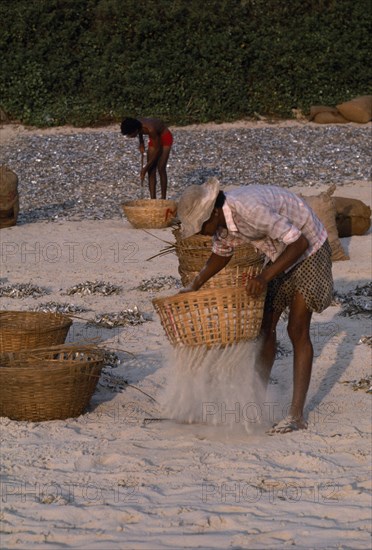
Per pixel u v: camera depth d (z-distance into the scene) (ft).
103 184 180.96
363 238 128.26
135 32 252.83
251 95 252.21
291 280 60.34
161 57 249.55
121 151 204.44
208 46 250.78
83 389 62.59
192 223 55.83
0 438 58.13
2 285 105.81
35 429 59.93
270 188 58.39
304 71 252.62
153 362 76.33
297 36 255.29
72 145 211.61
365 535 43.65
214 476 51.83
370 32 257.14
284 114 249.75
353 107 237.25
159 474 52.06
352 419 62.34
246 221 56.49
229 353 57.67
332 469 52.90
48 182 183.42
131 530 44.50
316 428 60.64
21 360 64.13
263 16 256.73
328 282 60.34
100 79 246.88
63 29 253.65
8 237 136.87
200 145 211.20
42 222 150.10
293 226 56.29
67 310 92.48
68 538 43.62
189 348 57.88
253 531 44.29
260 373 62.85
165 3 253.85
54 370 60.80
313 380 71.61
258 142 213.05
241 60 251.19
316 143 212.02
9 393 61.00
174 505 47.39
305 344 61.41
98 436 58.90
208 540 43.09
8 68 247.50
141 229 140.56
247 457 54.85
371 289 98.07
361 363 75.25
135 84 246.47
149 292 101.19
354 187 174.29
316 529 44.42
